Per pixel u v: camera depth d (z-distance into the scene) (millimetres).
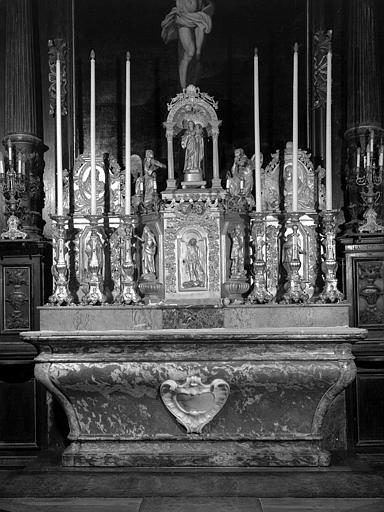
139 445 5152
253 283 5711
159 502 4477
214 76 6367
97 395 5090
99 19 6414
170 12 5973
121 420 5160
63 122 6168
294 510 4316
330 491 4609
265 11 6402
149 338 4930
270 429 5094
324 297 5383
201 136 5707
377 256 5770
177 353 5023
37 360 5062
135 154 6324
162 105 6375
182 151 6137
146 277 5570
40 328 5371
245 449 5086
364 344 5730
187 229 5555
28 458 5789
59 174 5418
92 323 5375
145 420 5141
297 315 5375
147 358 5004
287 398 5039
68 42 6238
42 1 6297
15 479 4949
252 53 6375
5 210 5852
